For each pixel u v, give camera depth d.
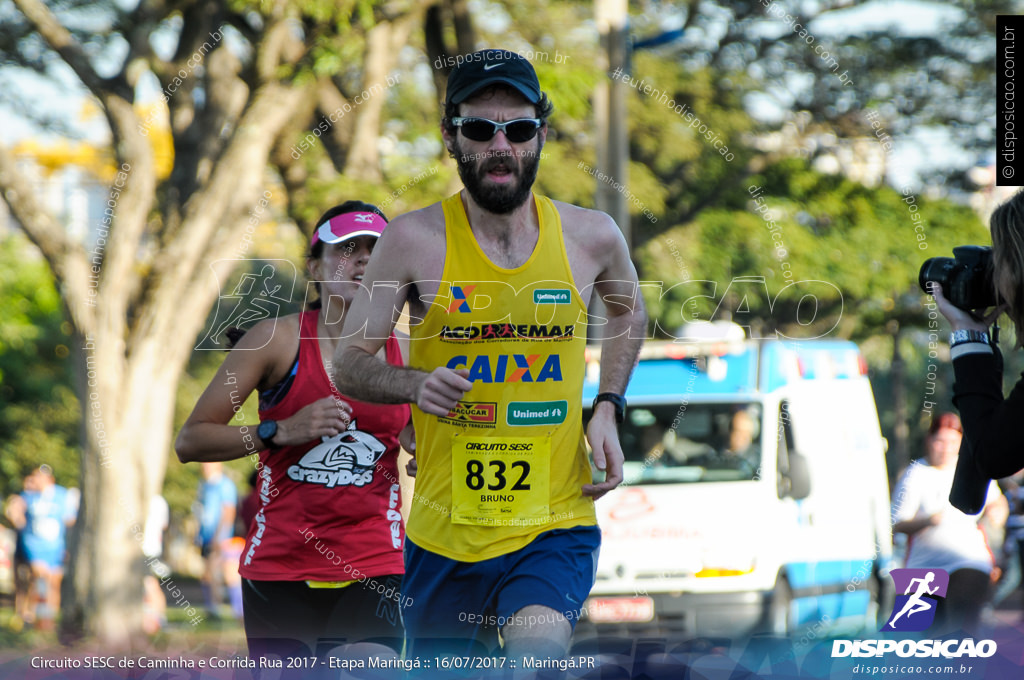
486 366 11.30
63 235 34.50
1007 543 31.89
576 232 11.42
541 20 35.66
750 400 27.16
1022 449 10.22
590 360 26.30
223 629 25.41
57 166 39.84
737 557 25.08
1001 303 10.76
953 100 55.72
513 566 11.38
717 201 52.03
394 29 33.75
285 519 12.76
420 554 11.84
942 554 20.23
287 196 35.06
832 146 55.22
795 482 26.44
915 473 20.62
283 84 32.84
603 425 11.95
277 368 12.72
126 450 33.62
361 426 12.67
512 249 11.17
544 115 11.15
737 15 54.41
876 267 47.22
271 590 12.88
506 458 11.41
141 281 34.84
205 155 35.91
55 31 33.72
